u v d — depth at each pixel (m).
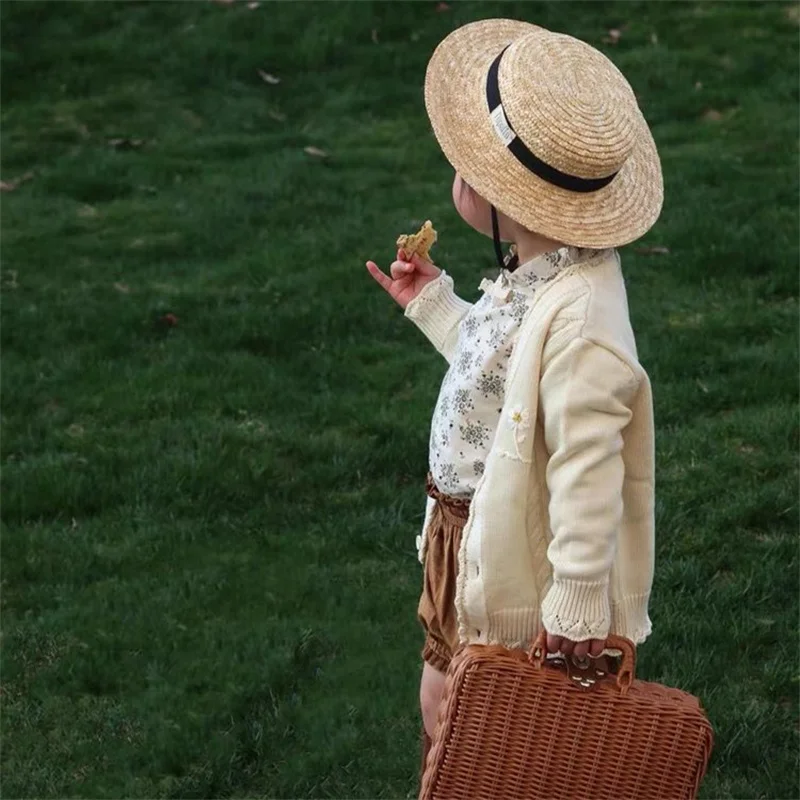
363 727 8.95
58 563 11.05
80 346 15.15
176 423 13.30
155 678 9.52
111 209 19.44
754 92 22.16
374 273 7.68
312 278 16.58
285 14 25.67
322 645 9.86
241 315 15.56
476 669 6.20
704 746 6.21
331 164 20.69
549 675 6.20
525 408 6.11
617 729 6.20
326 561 11.04
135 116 22.84
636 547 6.41
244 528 11.56
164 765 8.72
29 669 9.78
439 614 7.04
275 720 9.02
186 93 23.59
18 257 17.77
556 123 6.09
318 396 13.80
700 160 19.55
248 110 22.91
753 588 10.16
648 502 6.35
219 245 17.91
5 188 20.19
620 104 6.23
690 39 24.23
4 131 22.36
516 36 6.82
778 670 9.25
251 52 24.53
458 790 6.31
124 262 17.53
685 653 9.40
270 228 18.45
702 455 12.09
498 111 6.23
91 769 8.77
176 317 15.73
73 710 9.34
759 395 13.23
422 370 14.34
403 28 25.25
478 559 6.34
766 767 8.45
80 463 12.55
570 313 6.09
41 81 24.06
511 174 6.20
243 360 14.63
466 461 6.65
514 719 6.22
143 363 14.77
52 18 25.95
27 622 10.27
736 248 16.53
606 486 5.94
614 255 6.40
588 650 6.07
